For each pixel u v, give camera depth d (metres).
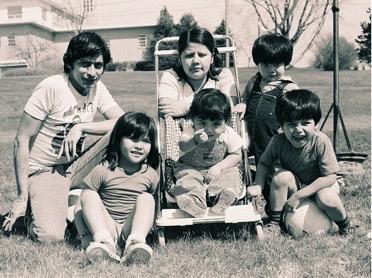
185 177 3.85
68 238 4.04
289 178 4.01
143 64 41.72
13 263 3.44
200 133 3.78
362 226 4.28
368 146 9.95
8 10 46.56
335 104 6.43
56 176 4.11
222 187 3.90
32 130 4.01
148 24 44.53
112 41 45.53
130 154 3.67
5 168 7.98
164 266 3.35
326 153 3.96
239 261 3.43
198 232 4.25
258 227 3.92
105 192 3.78
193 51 4.23
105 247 3.36
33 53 45.16
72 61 3.94
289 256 3.51
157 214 3.86
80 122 4.18
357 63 36.25
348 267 3.31
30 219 4.06
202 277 3.15
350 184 5.87
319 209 4.01
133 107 19.45
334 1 6.39
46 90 3.99
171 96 4.40
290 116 3.88
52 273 3.21
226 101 3.84
